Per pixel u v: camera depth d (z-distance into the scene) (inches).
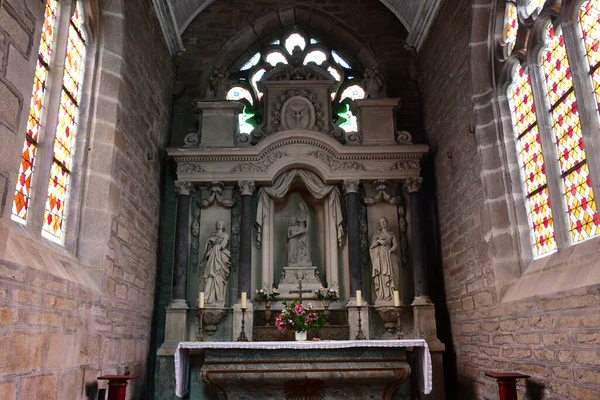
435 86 418.0
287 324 345.1
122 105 318.7
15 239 201.2
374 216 416.5
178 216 403.5
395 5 472.7
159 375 363.3
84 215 285.1
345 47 496.4
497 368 293.1
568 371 223.8
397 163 414.6
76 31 292.7
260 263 408.8
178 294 385.4
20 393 189.2
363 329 376.5
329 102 444.1
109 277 290.2
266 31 498.0
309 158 415.5
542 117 275.9
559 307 231.5
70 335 235.5
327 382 320.2
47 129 244.7
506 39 330.6
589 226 235.5
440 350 360.5
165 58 434.0
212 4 492.1
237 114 440.8
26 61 196.5
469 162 342.6
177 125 454.6
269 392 321.7
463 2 355.6
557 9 262.2
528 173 300.4
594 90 231.9
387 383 320.8
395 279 392.8
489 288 306.7
